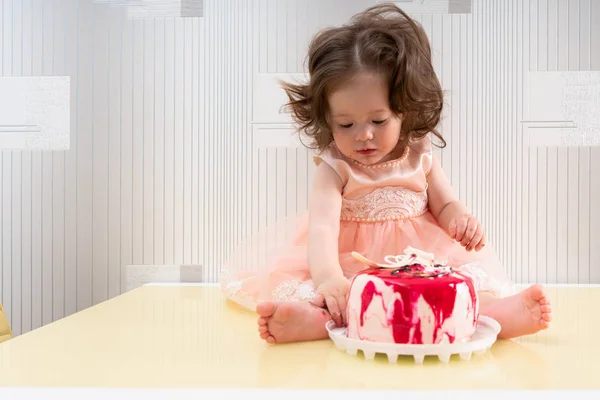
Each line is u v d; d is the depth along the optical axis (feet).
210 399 2.47
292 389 2.56
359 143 4.00
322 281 3.66
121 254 5.70
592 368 2.88
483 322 3.42
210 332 3.71
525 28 5.52
